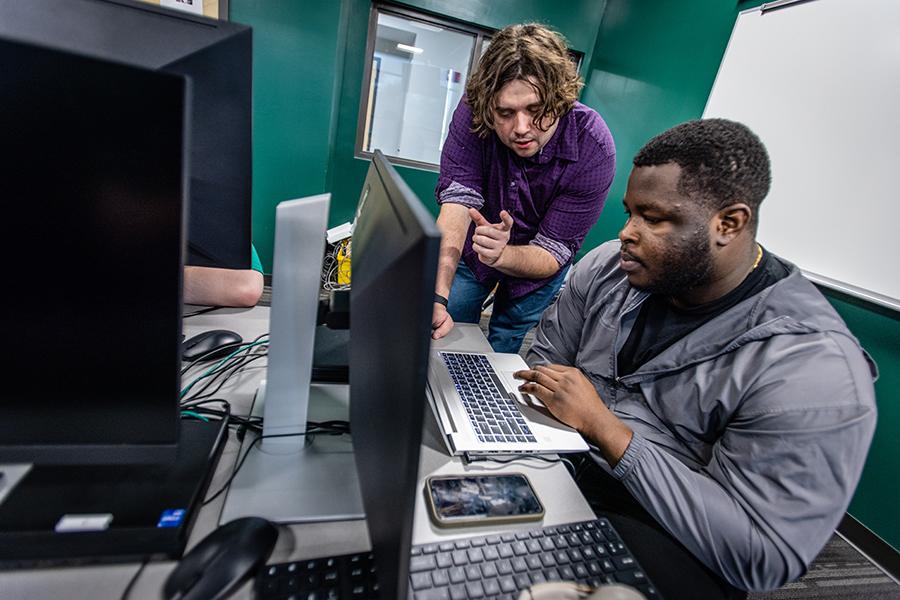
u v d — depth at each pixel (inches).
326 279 91.8
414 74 121.5
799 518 23.7
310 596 16.6
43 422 16.3
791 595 51.6
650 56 102.7
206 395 28.2
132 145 13.4
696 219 27.0
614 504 34.5
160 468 20.7
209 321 37.6
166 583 16.3
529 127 44.2
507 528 21.9
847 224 63.3
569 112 49.7
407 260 11.6
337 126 115.0
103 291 15.0
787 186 71.7
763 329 29.3
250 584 17.2
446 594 17.9
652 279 30.3
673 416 32.7
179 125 13.3
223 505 20.6
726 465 27.0
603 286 40.8
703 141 26.2
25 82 12.5
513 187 55.5
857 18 62.5
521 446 26.4
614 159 52.6
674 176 26.8
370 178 24.0
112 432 16.7
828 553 58.2
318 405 28.4
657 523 32.8
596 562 20.2
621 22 113.3
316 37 98.3
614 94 115.0
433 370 33.5
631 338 36.7
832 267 65.2
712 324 31.7
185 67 23.5
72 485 19.2
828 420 24.2
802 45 69.6
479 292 67.6
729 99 81.2
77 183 13.7
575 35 120.6
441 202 55.3
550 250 54.6
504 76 41.9
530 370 33.1
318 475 22.8
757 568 24.0
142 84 12.8
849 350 26.7
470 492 23.0
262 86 100.2
